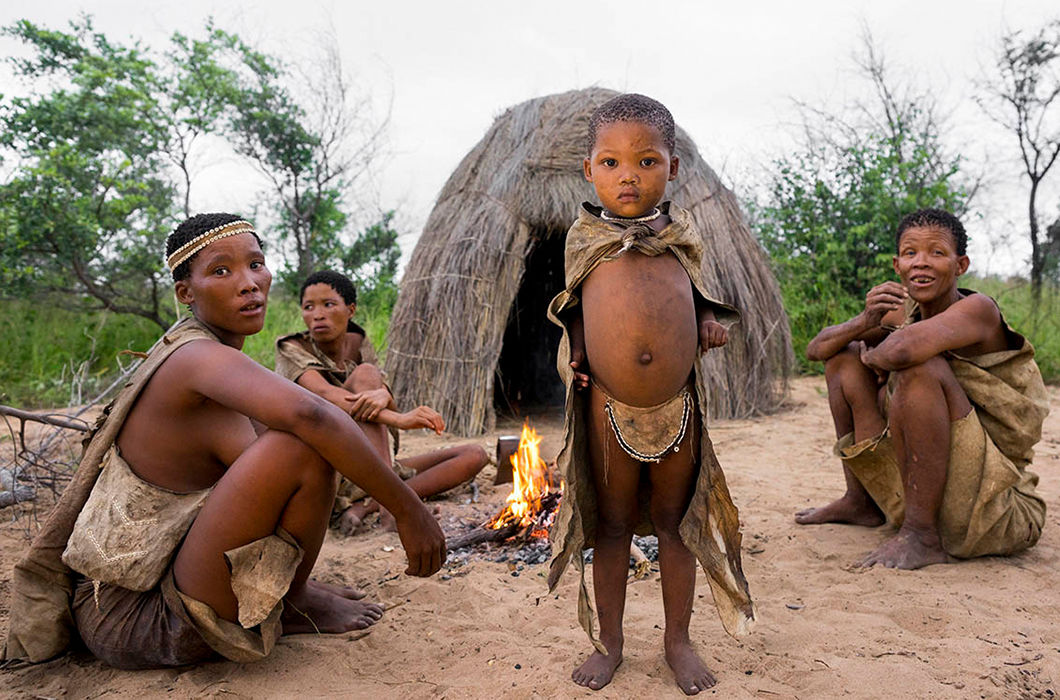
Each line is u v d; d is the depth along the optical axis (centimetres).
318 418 231
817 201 1136
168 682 250
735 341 741
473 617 301
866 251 1097
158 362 249
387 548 388
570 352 239
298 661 264
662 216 237
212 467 260
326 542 404
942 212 350
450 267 724
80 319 1145
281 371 415
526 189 732
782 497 466
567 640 274
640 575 338
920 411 338
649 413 230
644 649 265
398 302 770
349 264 1423
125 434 253
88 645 261
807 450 597
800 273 1112
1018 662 250
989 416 347
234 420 261
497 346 720
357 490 432
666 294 224
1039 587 319
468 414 705
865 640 270
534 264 937
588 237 231
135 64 1139
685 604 247
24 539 406
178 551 246
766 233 1154
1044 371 916
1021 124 1229
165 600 246
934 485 343
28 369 977
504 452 504
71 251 1041
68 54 1133
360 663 265
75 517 256
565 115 758
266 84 1297
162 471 251
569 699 231
